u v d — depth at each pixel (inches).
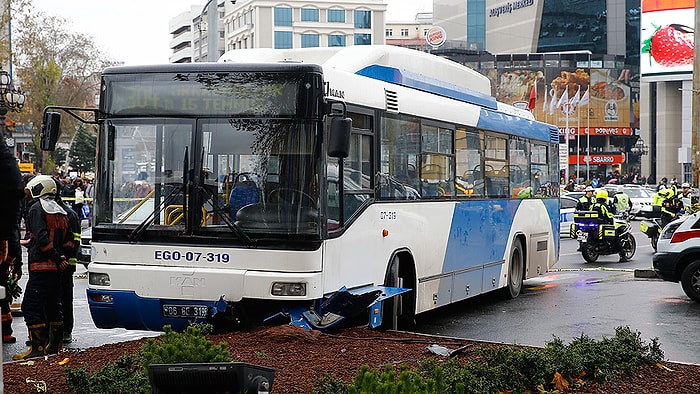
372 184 474.6
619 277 893.2
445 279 576.1
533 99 2625.5
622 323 583.2
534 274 770.2
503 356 329.1
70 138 2847.0
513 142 711.7
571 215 1533.0
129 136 430.0
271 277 407.5
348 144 402.6
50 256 442.6
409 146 522.3
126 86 431.5
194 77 424.8
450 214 581.3
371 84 477.4
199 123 422.0
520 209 729.6
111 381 290.2
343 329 438.9
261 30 5231.3
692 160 1046.4
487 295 740.0
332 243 426.0
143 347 306.3
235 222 414.9
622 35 4958.2
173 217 422.3
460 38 5561.0
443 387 248.5
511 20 5270.7
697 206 1002.7
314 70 415.2
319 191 412.5
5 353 480.1
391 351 374.6
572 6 5024.6
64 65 2834.6
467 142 614.5
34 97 2628.0
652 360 372.8
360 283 458.3
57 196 459.8
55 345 453.7
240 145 417.7
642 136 4746.6
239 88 419.5
